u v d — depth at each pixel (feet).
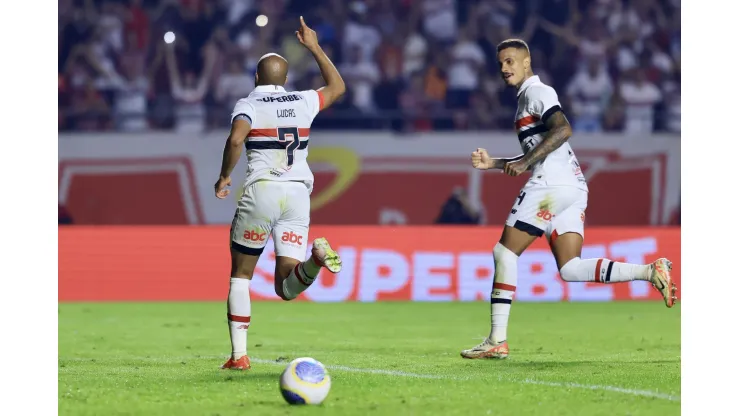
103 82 195.93
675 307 135.85
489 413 55.26
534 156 76.54
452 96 197.47
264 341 96.43
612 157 179.52
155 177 177.17
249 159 71.05
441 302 145.28
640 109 193.26
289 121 70.49
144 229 149.69
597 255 149.38
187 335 102.12
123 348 90.84
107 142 176.35
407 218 177.58
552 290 147.95
